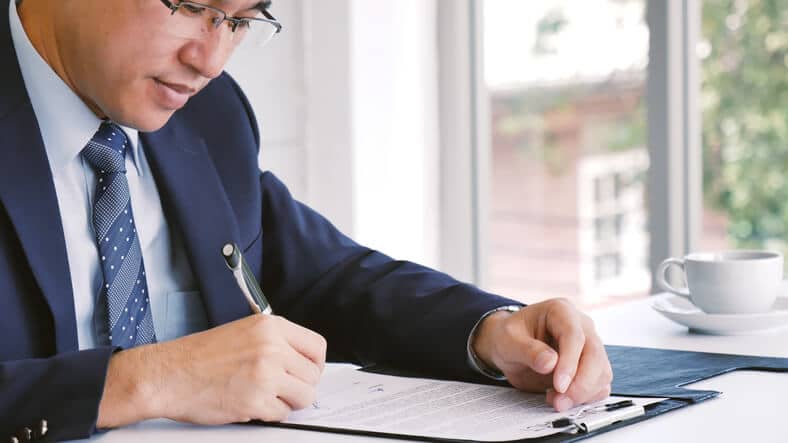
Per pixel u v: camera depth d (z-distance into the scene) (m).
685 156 3.06
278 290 1.55
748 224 3.46
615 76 3.68
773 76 3.34
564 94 3.86
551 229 4.17
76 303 1.32
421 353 1.34
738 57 3.34
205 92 1.57
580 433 1.01
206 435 1.04
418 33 3.32
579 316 1.22
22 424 1.03
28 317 1.22
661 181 3.05
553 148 4.03
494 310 1.32
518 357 1.19
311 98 3.13
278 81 3.07
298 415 1.11
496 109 4.02
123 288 1.34
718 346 1.40
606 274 4.03
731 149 3.40
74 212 1.33
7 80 1.28
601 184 3.97
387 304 1.43
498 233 4.32
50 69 1.30
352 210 3.14
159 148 1.45
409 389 1.22
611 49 3.65
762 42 3.34
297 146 3.12
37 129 1.27
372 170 3.19
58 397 1.04
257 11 1.25
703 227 3.47
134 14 1.19
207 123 1.54
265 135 3.03
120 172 1.36
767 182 3.42
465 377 1.29
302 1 3.10
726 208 3.43
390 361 1.39
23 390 1.04
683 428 1.03
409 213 3.31
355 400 1.17
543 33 3.75
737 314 1.50
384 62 3.21
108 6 1.20
